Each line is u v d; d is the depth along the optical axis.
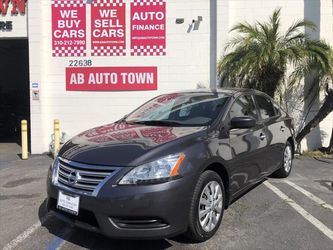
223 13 11.06
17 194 6.91
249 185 5.75
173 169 4.18
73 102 11.60
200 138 4.71
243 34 11.13
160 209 4.03
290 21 11.12
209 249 4.42
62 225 5.25
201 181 4.43
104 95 11.56
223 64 10.45
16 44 19.70
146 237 4.07
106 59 11.45
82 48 11.45
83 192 4.16
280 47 10.00
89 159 4.27
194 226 4.34
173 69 11.40
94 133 5.15
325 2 11.01
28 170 9.00
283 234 4.85
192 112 5.51
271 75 10.05
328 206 5.92
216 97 5.81
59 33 11.44
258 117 6.33
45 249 4.53
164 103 6.06
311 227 5.08
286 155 7.55
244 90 6.40
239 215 5.49
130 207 3.99
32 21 11.30
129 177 4.04
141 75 11.45
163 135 4.70
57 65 11.54
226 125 5.22
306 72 10.29
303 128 10.98
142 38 11.36
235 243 4.58
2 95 21.72
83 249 4.50
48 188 4.61
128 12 11.30
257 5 11.17
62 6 11.35
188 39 11.31
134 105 11.52
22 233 5.02
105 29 11.38
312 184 7.21
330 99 10.26
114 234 4.05
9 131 18.42
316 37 11.09
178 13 11.28
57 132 10.55
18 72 22.73
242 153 5.39
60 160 4.60
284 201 6.14
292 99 11.11
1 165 9.68
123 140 4.60
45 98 11.62
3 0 11.38
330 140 10.84
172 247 4.47
